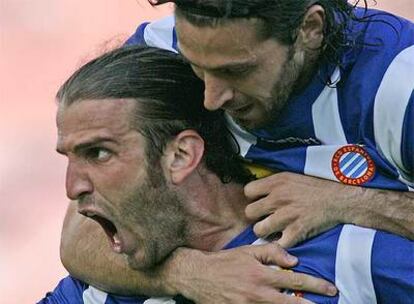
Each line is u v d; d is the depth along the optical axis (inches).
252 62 293.1
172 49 348.2
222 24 285.4
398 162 323.9
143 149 318.7
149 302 342.6
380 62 318.3
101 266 345.7
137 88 318.7
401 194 324.5
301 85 317.4
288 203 325.7
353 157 323.9
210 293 324.2
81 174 319.9
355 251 320.2
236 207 336.2
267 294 317.4
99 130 314.5
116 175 317.4
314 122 322.0
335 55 315.6
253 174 335.3
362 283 319.6
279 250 323.6
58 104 322.7
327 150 324.2
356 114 319.6
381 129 319.3
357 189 324.2
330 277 319.3
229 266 324.2
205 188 331.6
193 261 328.8
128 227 325.1
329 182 325.7
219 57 290.2
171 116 321.4
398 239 322.3
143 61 323.9
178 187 326.3
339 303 316.8
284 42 297.0
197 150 324.5
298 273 319.6
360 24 323.3
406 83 314.8
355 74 319.0
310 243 325.1
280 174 329.4
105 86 316.8
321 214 323.6
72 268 353.4
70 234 355.9
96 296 351.6
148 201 322.7
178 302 338.3
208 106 299.0
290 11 294.8
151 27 358.0
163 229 327.6
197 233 332.8
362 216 323.0
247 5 285.3
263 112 310.0
